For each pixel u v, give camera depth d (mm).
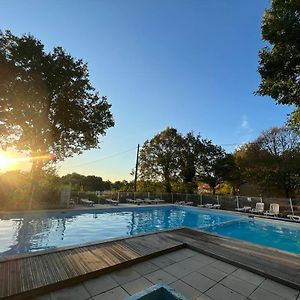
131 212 17125
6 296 3105
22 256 4613
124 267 4543
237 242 6441
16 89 14000
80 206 16031
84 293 3469
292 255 5352
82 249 5285
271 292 3701
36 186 14727
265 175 21969
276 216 15070
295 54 8367
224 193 29016
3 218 11266
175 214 17938
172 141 27891
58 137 16922
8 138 15859
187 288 3768
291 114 9523
